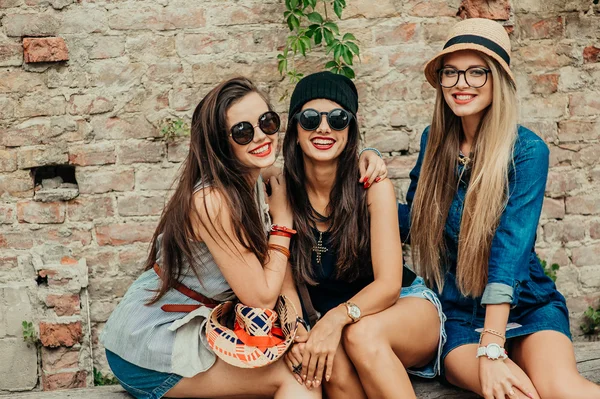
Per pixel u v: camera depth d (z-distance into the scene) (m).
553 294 2.73
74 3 3.44
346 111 2.51
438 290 2.82
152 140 3.57
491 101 2.61
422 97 3.67
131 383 2.55
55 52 3.44
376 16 3.59
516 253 2.52
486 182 2.57
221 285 2.50
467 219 2.63
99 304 3.61
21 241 3.54
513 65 3.74
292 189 2.64
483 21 2.63
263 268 2.47
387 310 2.51
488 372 2.40
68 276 3.51
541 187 2.58
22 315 3.51
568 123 3.79
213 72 3.55
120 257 3.61
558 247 3.84
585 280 3.87
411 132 3.69
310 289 2.74
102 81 3.50
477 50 2.55
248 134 2.37
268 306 2.44
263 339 2.37
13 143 3.49
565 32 3.74
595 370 2.73
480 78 2.57
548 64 3.75
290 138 2.64
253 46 3.56
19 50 3.45
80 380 3.57
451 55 2.61
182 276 2.52
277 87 3.59
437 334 2.62
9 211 3.53
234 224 2.36
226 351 2.34
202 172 2.41
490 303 2.49
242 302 2.45
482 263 2.62
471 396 2.63
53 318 3.52
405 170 3.71
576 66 3.77
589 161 3.82
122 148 3.55
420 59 3.64
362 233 2.59
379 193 2.58
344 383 2.45
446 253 2.81
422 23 3.62
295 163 2.63
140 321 2.52
